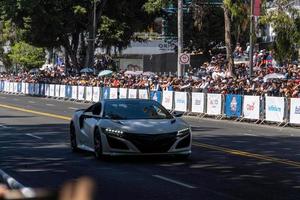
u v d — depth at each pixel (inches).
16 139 839.1
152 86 1758.1
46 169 548.1
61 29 2593.5
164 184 465.1
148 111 639.1
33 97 2504.9
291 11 1675.7
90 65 2618.1
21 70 4077.3
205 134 946.7
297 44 1684.3
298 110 1119.6
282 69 1812.3
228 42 1786.4
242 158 638.5
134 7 2746.1
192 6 2228.1
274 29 1695.4
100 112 642.2
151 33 3358.8
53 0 2524.6
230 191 432.5
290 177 504.4
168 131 589.9
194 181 480.7
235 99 1284.4
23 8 2463.1
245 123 1221.7
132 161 609.0
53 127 1041.5
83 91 2137.1
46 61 4291.3
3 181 342.0
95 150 620.4
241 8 1686.8
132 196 410.6
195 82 1587.1
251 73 1565.0
